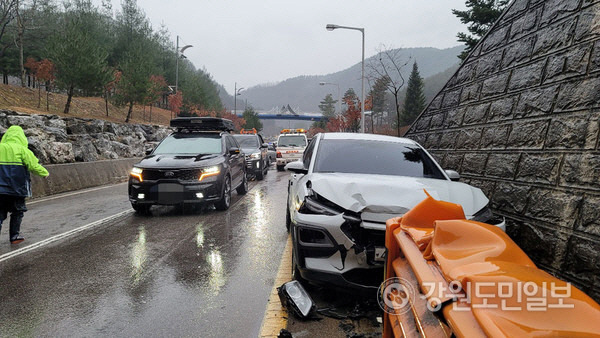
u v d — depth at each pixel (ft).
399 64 63.82
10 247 17.52
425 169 14.46
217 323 10.13
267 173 61.67
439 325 4.58
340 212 10.66
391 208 10.28
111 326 10.01
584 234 10.47
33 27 104.32
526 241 13.00
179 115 140.56
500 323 2.90
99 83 75.51
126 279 13.44
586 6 12.60
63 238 19.12
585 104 11.53
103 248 17.34
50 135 47.57
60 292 12.28
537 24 15.53
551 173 12.36
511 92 16.30
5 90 76.59
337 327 9.70
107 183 45.03
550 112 13.17
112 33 141.90
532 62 15.17
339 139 16.20
